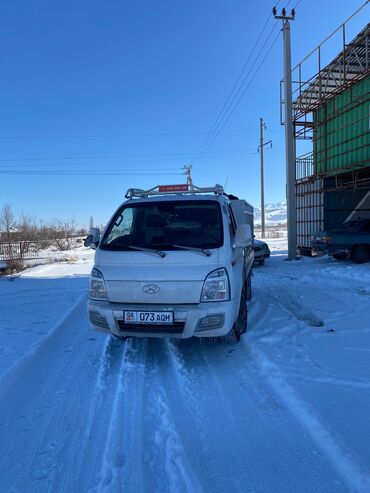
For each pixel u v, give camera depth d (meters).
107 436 3.16
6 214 34.69
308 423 3.25
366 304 7.70
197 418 3.41
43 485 2.59
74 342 5.74
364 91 15.24
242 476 2.62
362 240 14.48
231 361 4.76
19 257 20.31
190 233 4.77
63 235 36.66
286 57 16.72
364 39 14.58
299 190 19.91
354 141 16.02
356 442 2.89
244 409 3.55
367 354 4.81
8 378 4.25
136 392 3.94
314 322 6.45
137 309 4.35
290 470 2.68
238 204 7.30
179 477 2.62
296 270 13.64
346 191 18.05
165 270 4.39
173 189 5.59
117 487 2.54
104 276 4.55
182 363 4.72
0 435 3.21
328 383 3.98
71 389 4.08
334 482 2.54
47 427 3.32
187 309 4.27
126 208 5.19
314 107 18.62
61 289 10.66
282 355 4.80
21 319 7.16
